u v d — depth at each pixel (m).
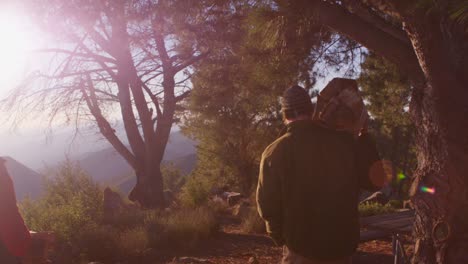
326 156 2.31
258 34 5.43
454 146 3.53
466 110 3.48
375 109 12.52
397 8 3.38
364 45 4.10
